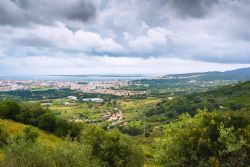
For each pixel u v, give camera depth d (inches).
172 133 832.9
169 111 7155.5
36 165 676.1
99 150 1434.5
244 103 6358.3
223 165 752.3
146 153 2206.0
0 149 798.5
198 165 770.2
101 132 1492.4
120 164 1462.8
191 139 779.4
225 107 6067.9
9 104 2861.7
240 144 735.1
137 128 5492.1
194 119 843.4
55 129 2699.3
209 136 799.1
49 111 2935.5
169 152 810.8
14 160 656.4
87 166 770.8
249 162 761.0
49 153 702.5
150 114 7628.0
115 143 1508.4
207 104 6879.9
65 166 714.2
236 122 827.4
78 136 1457.9
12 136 716.7
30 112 2856.8
